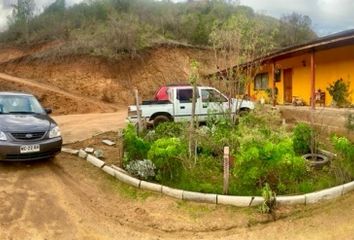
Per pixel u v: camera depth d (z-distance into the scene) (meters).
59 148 8.51
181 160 7.64
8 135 7.77
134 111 12.76
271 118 10.75
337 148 7.52
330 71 14.57
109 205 6.59
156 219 6.04
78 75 34.72
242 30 13.49
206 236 5.51
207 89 13.11
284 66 18.19
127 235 5.53
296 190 6.80
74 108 26.39
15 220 5.71
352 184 6.95
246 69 13.20
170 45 39.50
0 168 8.09
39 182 7.39
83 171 8.30
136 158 8.21
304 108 13.78
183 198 6.72
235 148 8.48
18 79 33.62
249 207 6.31
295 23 46.53
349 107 13.18
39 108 9.73
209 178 7.62
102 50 36.66
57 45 42.28
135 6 53.78
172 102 13.09
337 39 10.92
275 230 5.60
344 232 5.45
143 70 35.94
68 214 6.09
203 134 9.07
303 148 8.93
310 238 5.34
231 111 10.95
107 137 11.56
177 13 53.41
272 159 6.60
